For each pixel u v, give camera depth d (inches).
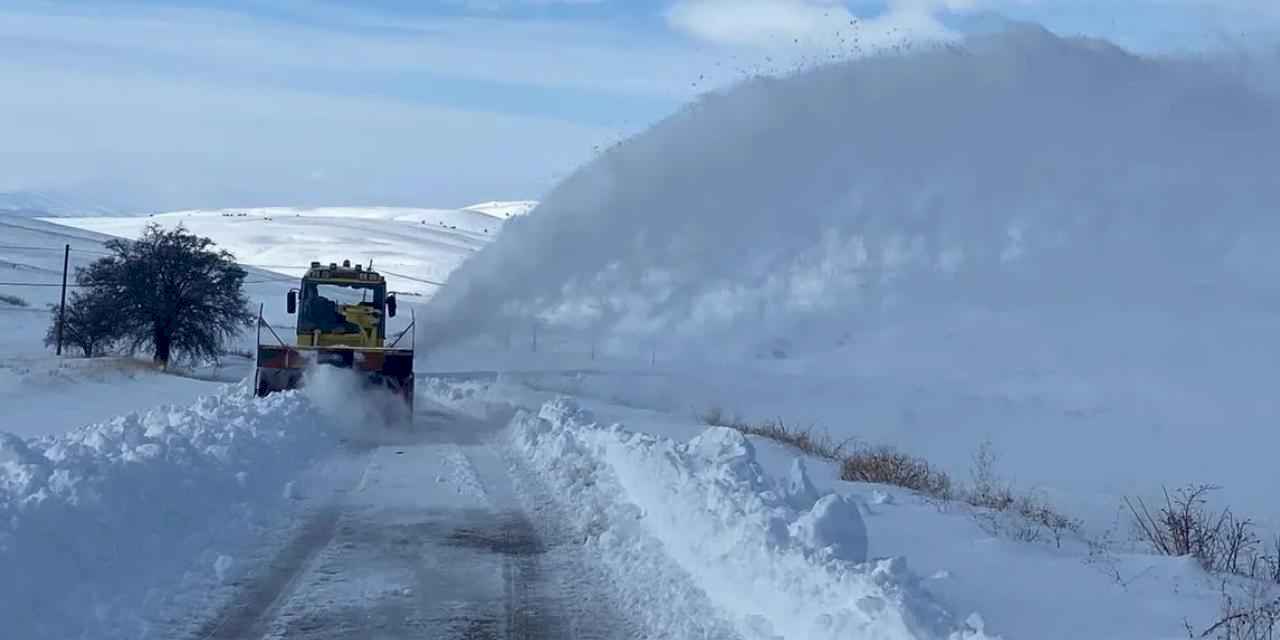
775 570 338.3
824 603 307.3
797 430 1005.8
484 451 761.6
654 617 340.5
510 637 323.0
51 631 307.3
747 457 517.0
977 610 323.3
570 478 607.8
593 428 741.9
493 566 406.9
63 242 5954.7
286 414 768.9
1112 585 356.2
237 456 586.2
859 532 374.6
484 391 1338.6
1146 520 573.9
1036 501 631.2
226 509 489.1
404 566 405.4
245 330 2977.4
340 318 995.3
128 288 2276.1
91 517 391.2
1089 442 1057.5
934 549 408.2
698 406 1398.9
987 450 1000.9
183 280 2313.0
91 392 1326.3
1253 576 396.5
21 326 3029.0
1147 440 1057.5
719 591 359.6
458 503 539.5
